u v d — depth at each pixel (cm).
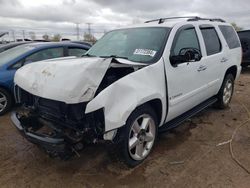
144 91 314
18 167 348
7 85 544
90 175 327
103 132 286
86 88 272
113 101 283
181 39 404
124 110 286
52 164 353
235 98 679
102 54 421
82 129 288
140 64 338
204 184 305
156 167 342
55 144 280
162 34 390
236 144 404
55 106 304
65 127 300
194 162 352
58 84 284
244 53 1154
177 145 403
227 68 538
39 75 319
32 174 331
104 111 277
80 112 282
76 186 306
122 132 306
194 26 446
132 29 439
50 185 309
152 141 361
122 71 323
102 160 360
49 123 315
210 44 483
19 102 382
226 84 560
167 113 374
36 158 370
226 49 530
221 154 373
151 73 334
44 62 353
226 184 304
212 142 412
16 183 313
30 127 342
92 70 280
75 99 270
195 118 521
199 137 432
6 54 630
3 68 553
